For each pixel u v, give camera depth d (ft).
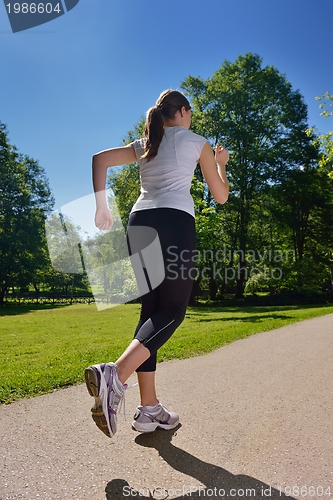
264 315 47.26
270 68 93.97
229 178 90.43
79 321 46.70
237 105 89.04
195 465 5.78
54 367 14.05
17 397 9.52
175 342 19.47
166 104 6.90
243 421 7.59
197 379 11.03
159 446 6.43
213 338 21.22
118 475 5.48
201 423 7.49
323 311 44.96
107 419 5.22
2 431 7.07
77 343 24.30
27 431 7.07
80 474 5.49
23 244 102.94
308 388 9.93
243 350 16.58
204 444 6.52
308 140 91.81
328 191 93.66
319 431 7.06
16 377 11.82
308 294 86.99
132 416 8.05
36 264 104.12
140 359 5.64
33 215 106.01
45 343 25.44
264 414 7.99
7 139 105.50
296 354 15.02
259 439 6.72
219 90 89.15
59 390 10.23
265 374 11.56
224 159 7.47
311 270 92.38
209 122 87.25
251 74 92.99
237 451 6.25
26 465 5.74
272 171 91.71
